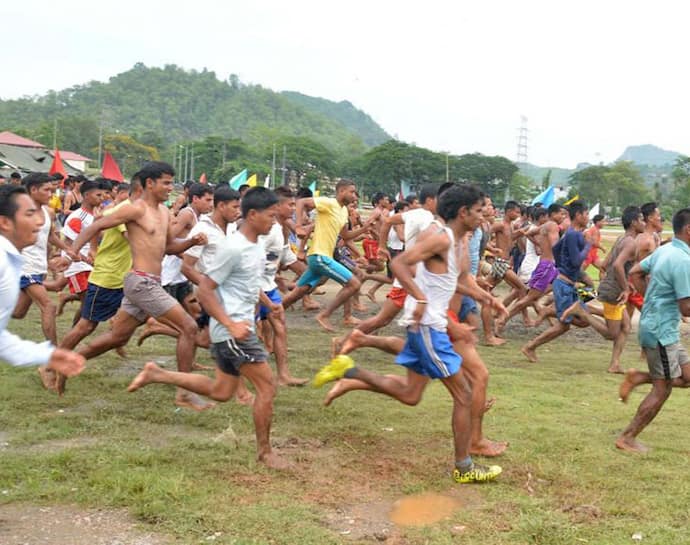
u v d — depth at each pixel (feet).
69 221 28.96
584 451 20.15
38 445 19.25
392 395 18.43
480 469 17.78
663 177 446.19
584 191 376.27
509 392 26.66
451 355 17.43
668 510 16.24
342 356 18.61
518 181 365.81
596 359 34.12
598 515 15.92
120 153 394.52
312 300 44.42
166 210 22.44
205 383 18.52
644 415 20.22
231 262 17.37
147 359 29.60
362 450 19.86
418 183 345.72
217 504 15.70
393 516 15.69
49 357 13.58
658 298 19.98
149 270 21.77
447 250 17.10
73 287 28.86
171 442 19.75
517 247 48.21
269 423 18.24
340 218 33.01
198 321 24.25
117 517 15.05
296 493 16.63
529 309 48.29
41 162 201.77
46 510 15.28
